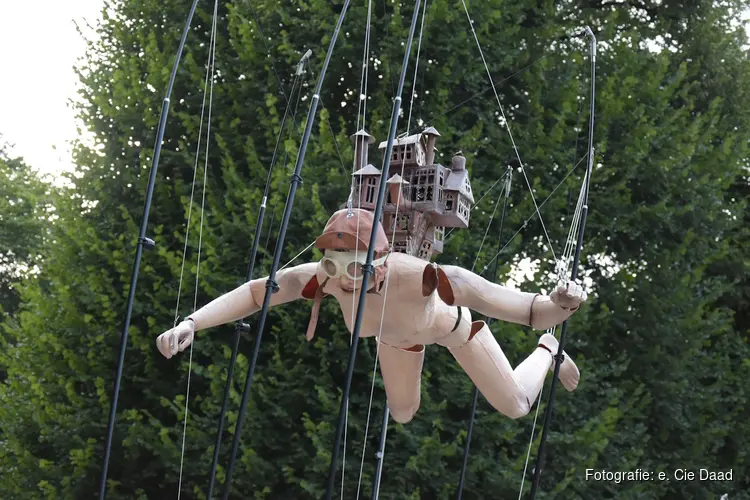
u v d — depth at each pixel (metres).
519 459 12.26
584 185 7.05
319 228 12.52
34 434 13.80
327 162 13.23
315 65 14.05
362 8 13.98
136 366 12.91
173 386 13.01
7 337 25.48
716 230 15.12
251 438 12.30
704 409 14.59
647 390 13.85
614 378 14.22
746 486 15.88
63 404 12.98
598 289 14.49
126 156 14.30
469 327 6.71
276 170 13.20
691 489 14.17
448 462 12.57
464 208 6.58
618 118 14.51
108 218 13.91
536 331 13.20
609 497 13.39
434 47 13.80
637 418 14.02
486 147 13.91
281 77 14.27
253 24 14.27
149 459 12.91
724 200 16.70
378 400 12.52
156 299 12.91
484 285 6.24
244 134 14.25
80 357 13.02
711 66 16.62
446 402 12.45
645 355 14.07
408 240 6.36
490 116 14.19
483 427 12.57
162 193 13.73
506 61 13.92
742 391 14.43
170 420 13.06
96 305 13.12
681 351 14.11
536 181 13.44
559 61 14.90
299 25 14.22
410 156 6.44
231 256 12.94
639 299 14.40
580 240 7.01
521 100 14.55
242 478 12.10
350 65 13.83
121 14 15.31
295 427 12.55
